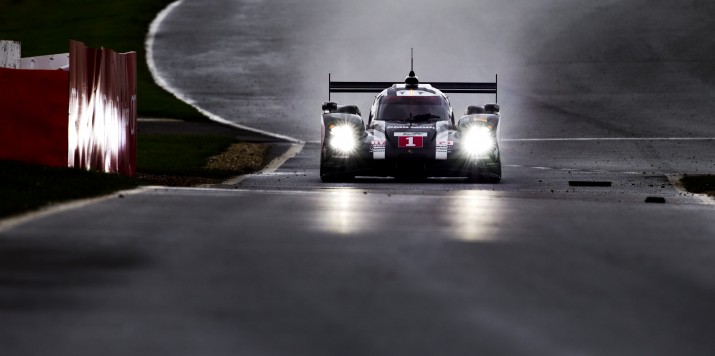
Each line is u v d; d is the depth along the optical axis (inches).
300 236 1349.7
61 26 6948.8
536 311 928.3
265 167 3105.3
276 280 1041.5
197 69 5851.4
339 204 1803.6
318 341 806.5
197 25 7071.9
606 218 1641.2
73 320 859.4
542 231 1457.9
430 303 948.0
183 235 1331.2
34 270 1063.0
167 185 2251.5
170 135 3868.1
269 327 848.3
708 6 7111.2
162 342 794.8
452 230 1446.9
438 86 2859.3
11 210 1509.6
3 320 855.7
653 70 5639.8
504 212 1718.8
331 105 2721.5
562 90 5231.3
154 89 5295.3
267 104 4982.8
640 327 878.4
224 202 1784.0
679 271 1143.6
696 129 4227.4
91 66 2321.6
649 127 4291.3
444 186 2456.9
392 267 1125.7
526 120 4512.8
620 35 6432.1
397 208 1754.4
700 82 5364.2
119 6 7662.4
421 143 2532.0
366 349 786.2
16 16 7352.4
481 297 979.9
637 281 1080.2
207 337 812.6
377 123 2620.6
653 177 2810.0
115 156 2480.3
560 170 3034.0
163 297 952.3
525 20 6899.6
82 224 1411.2
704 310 948.0
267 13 7465.6
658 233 1455.5
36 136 2209.6
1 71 2208.4
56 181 1908.2
